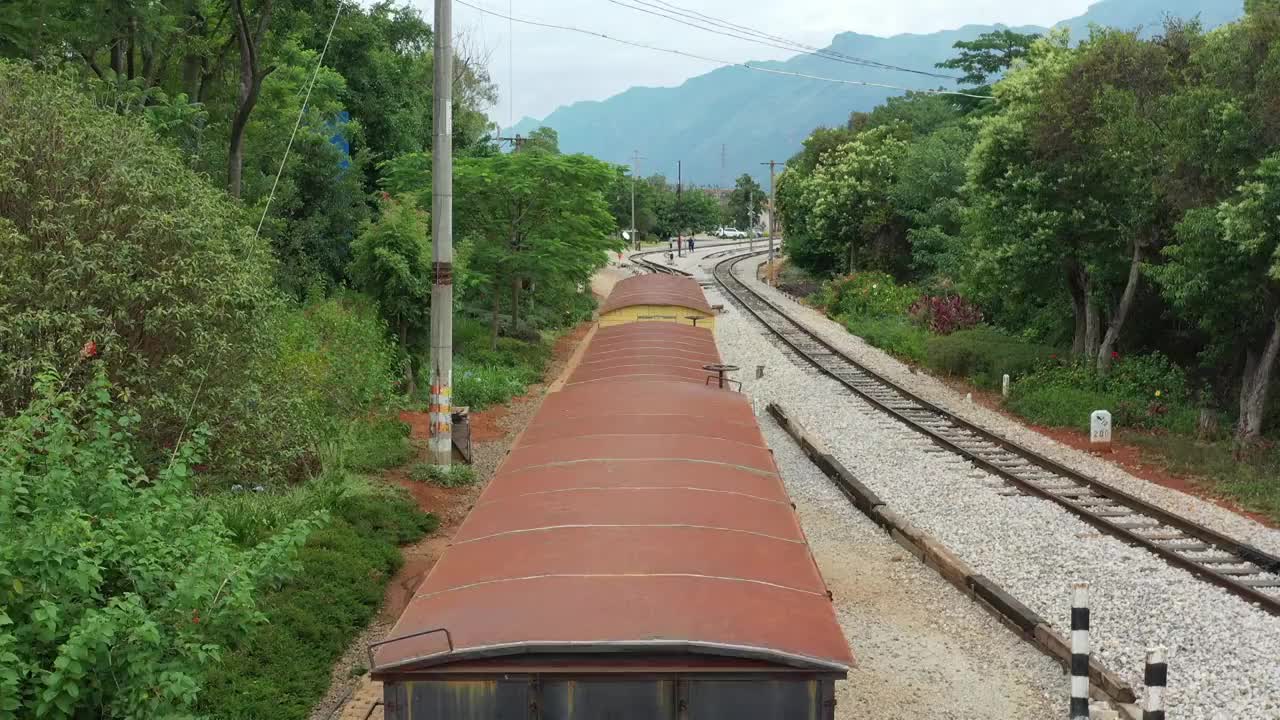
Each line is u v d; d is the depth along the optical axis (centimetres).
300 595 959
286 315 1596
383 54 3650
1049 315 2883
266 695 793
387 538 1193
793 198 5747
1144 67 2139
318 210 2806
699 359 1545
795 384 2475
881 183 4750
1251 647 886
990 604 996
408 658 501
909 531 1209
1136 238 2145
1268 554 1147
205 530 713
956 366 2684
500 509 718
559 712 504
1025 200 2311
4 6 1695
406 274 2034
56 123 988
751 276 6209
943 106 6494
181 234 1019
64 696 552
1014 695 820
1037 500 1404
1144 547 1196
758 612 539
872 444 1789
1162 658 705
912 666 876
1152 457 1759
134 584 638
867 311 3994
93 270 952
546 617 527
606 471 796
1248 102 1752
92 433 856
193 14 2402
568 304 3853
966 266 2706
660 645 499
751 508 719
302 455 1333
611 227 3212
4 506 595
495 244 2744
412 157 2773
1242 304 1766
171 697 585
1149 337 2494
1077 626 733
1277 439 1841
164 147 1159
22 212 966
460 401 2089
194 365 1037
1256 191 1550
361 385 1548
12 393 895
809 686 505
